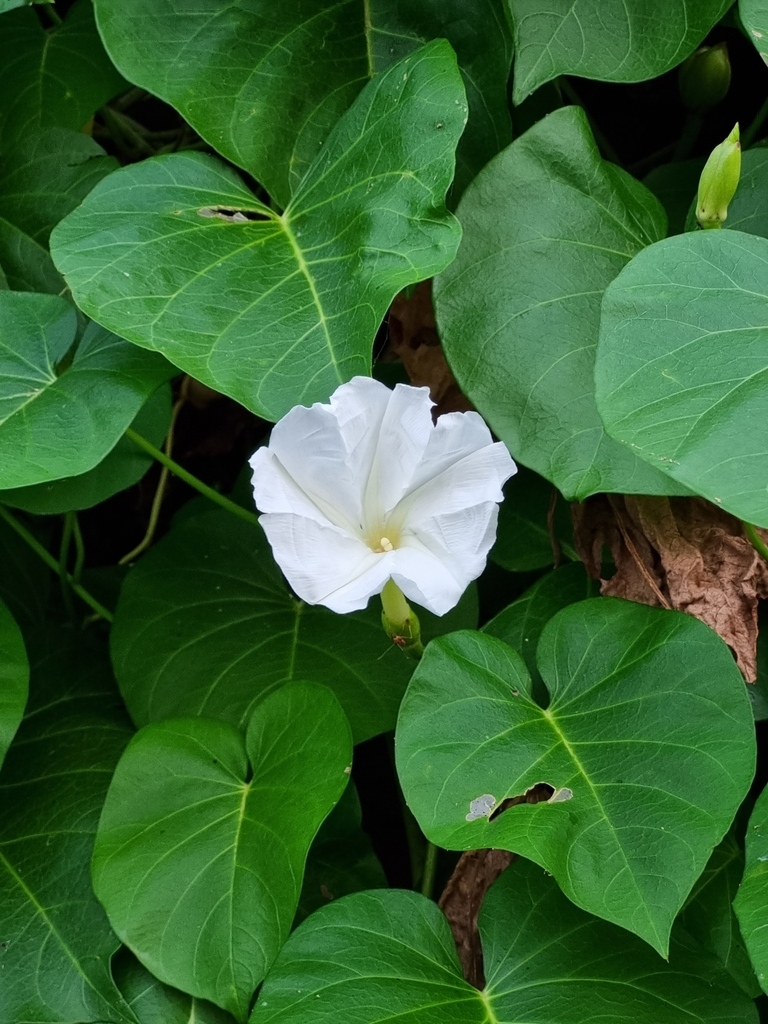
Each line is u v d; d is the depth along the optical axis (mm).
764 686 401
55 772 417
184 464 610
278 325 345
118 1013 348
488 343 373
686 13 389
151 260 363
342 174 388
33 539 491
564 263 384
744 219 406
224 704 424
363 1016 325
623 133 567
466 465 312
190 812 372
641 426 308
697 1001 332
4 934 367
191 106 407
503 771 337
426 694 350
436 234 345
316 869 421
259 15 425
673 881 305
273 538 296
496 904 356
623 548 397
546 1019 329
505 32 422
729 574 376
